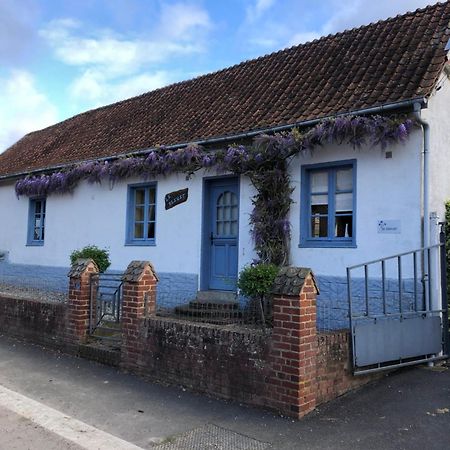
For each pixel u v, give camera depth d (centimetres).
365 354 638
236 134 1000
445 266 766
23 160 1727
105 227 1312
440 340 755
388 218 815
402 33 1012
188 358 663
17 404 600
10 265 1650
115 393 650
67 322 863
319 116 880
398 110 799
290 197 938
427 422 532
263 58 1319
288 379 556
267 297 809
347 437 499
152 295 760
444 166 840
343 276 860
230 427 530
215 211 1098
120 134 1413
